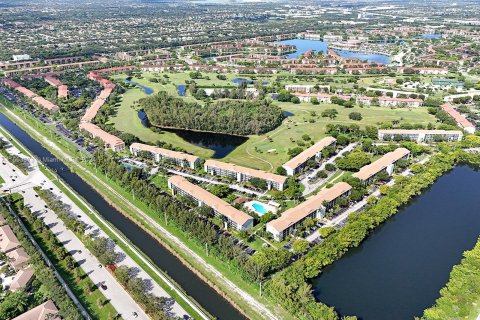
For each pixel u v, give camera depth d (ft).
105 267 614.75
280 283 547.08
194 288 585.22
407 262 644.69
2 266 617.21
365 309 544.21
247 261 585.63
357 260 648.38
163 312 511.81
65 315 508.12
